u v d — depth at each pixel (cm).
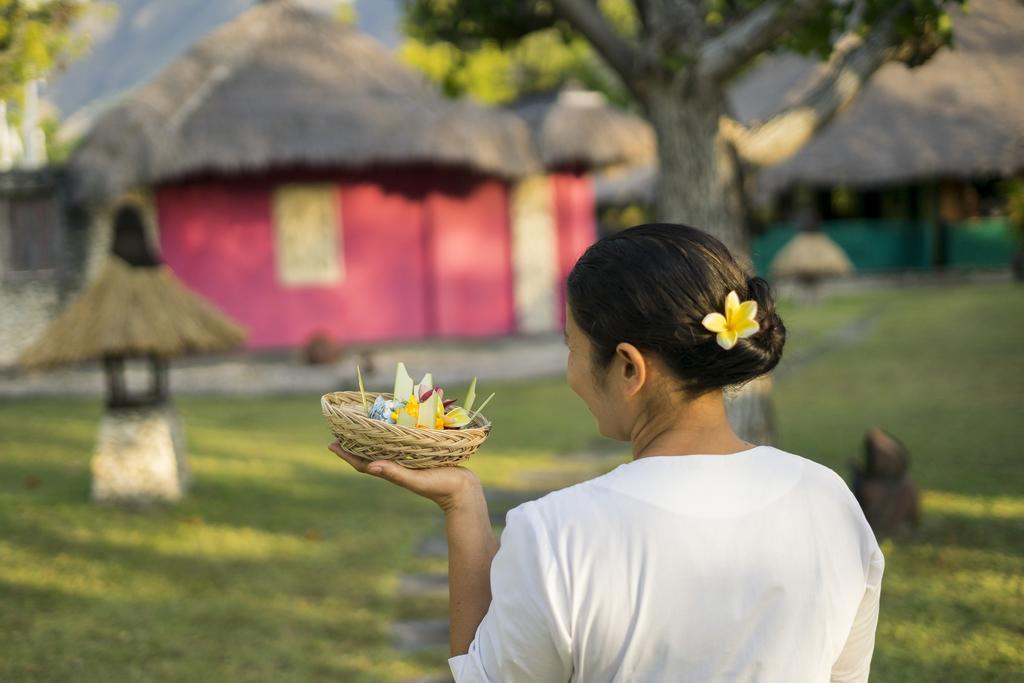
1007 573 448
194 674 389
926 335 1314
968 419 802
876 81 2119
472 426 163
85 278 1314
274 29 1436
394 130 1330
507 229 1535
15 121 864
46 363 604
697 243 129
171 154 1266
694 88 506
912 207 2234
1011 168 1856
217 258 1441
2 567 520
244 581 502
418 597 478
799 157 2033
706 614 118
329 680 384
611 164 1472
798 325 1517
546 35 2334
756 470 127
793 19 463
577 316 132
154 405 651
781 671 120
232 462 781
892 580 450
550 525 121
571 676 121
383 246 1501
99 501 639
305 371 1255
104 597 479
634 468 125
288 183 1455
